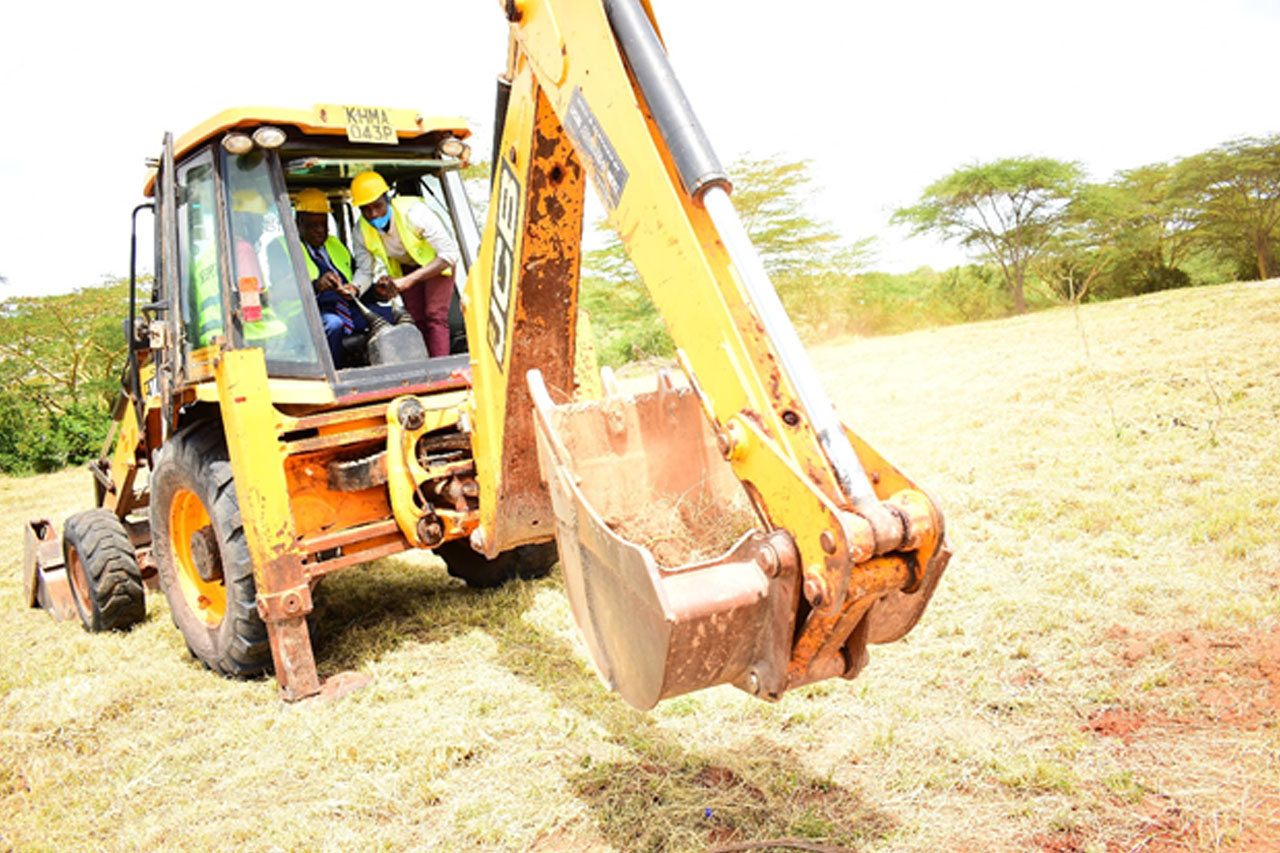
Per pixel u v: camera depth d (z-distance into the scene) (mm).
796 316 26688
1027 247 29250
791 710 3359
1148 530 4719
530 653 4219
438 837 2842
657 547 3053
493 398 3578
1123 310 14891
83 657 4832
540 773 3143
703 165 2166
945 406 8977
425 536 4180
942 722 3223
